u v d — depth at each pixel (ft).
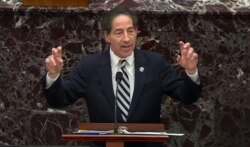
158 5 60.95
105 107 46.01
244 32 60.85
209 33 60.90
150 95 46.52
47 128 61.98
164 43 61.21
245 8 60.54
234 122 61.00
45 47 61.72
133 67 47.14
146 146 45.39
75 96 47.37
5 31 61.82
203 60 61.05
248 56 60.85
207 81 61.05
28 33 61.72
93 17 61.16
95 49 61.36
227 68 61.05
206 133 61.16
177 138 61.21
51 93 45.01
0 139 62.08
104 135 37.42
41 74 61.82
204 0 61.31
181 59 43.37
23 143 62.03
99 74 47.14
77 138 37.45
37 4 61.26
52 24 61.46
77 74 47.93
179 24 61.00
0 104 62.13
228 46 60.95
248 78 60.90
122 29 45.78
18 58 61.98
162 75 47.60
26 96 62.03
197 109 61.21
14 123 62.18
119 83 46.11
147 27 61.00
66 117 61.93
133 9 60.44
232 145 60.90
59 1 61.16
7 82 62.13
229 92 61.05
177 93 46.55
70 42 61.62
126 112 45.83
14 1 61.67
